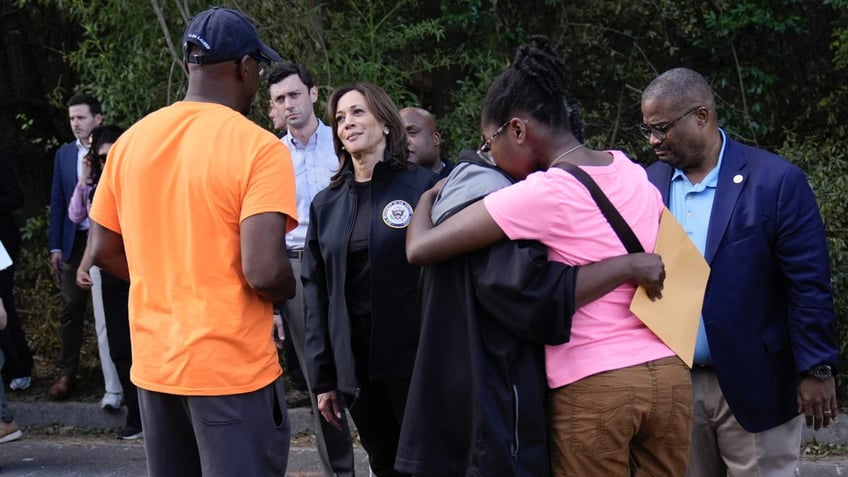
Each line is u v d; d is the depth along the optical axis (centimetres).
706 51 826
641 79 818
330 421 412
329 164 521
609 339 270
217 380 296
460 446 273
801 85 809
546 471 272
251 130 301
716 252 339
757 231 336
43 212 910
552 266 266
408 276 384
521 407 268
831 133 775
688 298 281
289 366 550
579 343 270
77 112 668
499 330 271
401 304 384
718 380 339
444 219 278
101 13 663
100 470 587
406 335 385
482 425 267
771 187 338
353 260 393
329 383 405
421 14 795
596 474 270
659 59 833
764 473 348
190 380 296
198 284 297
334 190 406
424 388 276
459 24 783
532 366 271
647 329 273
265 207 293
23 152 977
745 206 339
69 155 675
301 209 519
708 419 351
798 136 781
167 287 301
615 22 825
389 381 388
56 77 960
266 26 664
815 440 590
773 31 803
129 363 619
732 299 337
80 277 643
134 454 615
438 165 513
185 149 299
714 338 338
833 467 558
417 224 285
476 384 268
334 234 395
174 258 299
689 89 341
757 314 339
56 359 762
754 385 338
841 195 627
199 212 295
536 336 264
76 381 706
